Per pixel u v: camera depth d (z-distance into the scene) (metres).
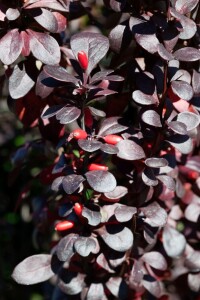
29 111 0.52
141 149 0.47
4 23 0.48
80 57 0.45
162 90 0.47
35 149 0.57
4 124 0.91
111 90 0.46
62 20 0.49
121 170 0.50
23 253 0.93
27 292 0.91
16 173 0.57
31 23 0.48
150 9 0.49
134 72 0.49
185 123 0.46
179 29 0.46
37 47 0.47
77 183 0.44
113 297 0.54
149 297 0.55
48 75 0.46
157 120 0.46
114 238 0.48
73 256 0.51
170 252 0.53
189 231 0.57
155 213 0.49
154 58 0.50
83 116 0.47
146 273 0.53
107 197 0.48
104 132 0.47
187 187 0.56
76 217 0.49
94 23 0.60
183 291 0.59
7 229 0.94
